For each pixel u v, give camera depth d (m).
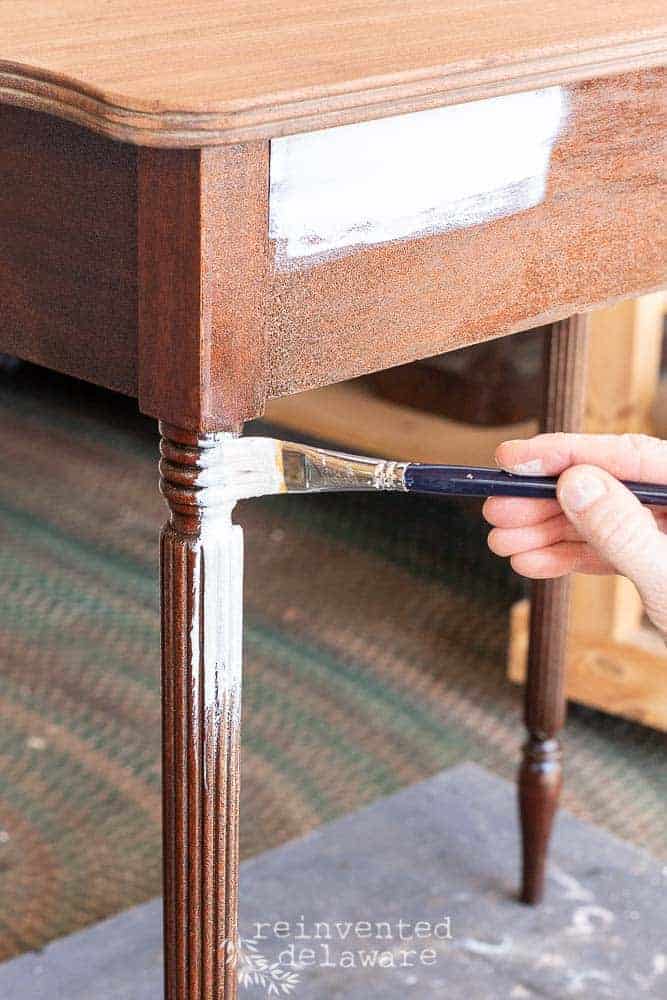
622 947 1.29
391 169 0.66
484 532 2.29
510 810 1.51
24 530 2.27
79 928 1.38
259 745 1.71
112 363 0.67
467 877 1.39
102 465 2.51
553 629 1.27
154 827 1.55
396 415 2.10
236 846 0.73
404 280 0.69
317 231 0.64
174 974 0.75
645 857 1.44
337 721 1.76
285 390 0.66
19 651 1.92
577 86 0.73
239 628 0.69
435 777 1.57
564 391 1.23
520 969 1.25
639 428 1.62
